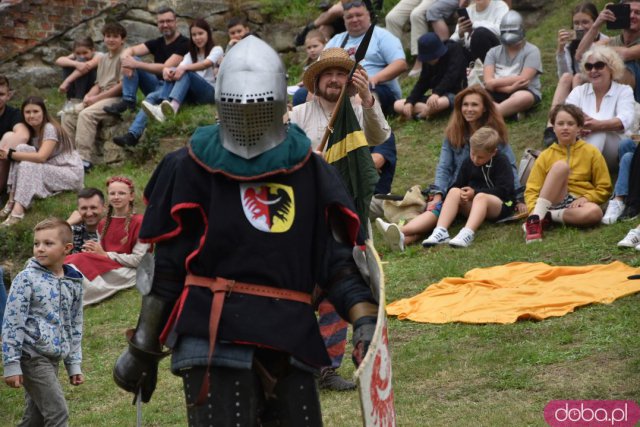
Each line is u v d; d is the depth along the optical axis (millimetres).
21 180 27156
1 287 16453
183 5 37406
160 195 8695
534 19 34469
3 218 27328
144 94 33000
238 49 8680
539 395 13336
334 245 8820
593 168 21266
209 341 8266
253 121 8477
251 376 8320
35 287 13305
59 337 13469
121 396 15969
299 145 8688
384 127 15383
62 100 35656
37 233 13492
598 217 20531
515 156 25281
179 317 8391
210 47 32156
